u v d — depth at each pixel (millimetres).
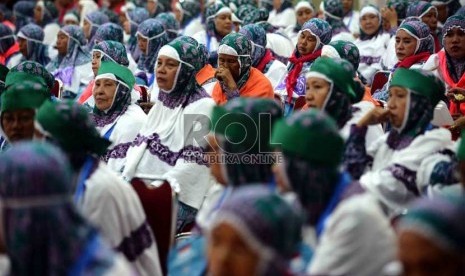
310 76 7859
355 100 8078
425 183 7055
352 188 5559
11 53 17516
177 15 19688
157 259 6852
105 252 4746
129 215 6668
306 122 5562
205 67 11648
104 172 6617
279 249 4613
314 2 20922
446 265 4457
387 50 14672
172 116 9523
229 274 4590
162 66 9516
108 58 12531
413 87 7371
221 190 6594
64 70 15688
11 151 4785
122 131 9680
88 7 22453
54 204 4707
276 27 18156
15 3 24141
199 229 6215
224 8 16312
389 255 5273
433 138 7281
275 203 4621
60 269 4688
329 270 5227
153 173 9375
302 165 5566
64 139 6449
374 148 7633
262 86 11141
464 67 11664
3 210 4738
